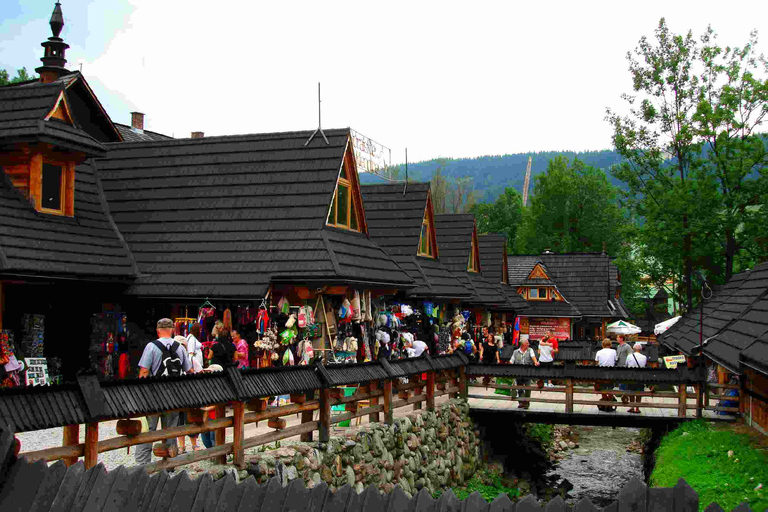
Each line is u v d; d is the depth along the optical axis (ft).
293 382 34.63
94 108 67.62
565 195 236.63
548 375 62.23
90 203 60.75
